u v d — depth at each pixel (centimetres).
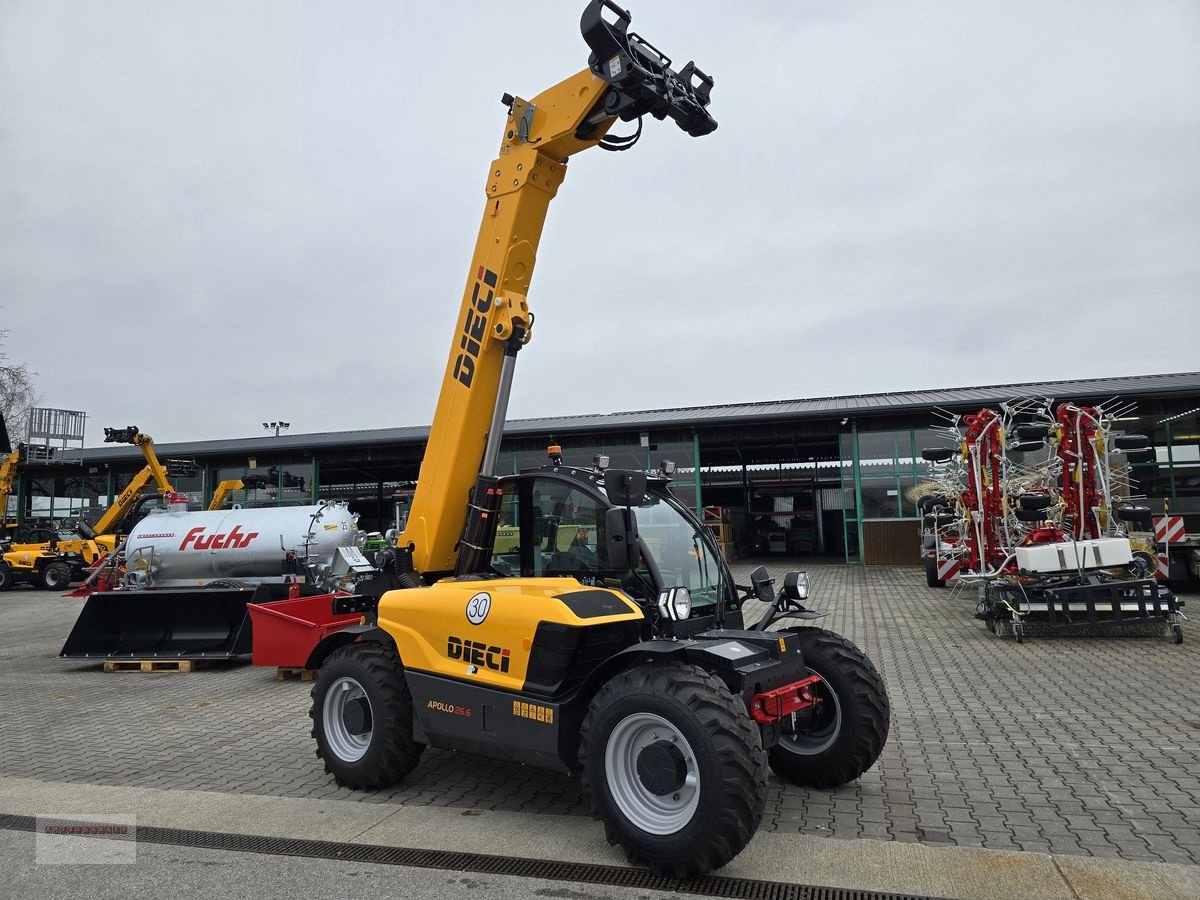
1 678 962
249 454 2877
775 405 2627
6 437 2483
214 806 480
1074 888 351
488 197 587
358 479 3453
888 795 474
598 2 501
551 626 420
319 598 941
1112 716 646
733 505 3375
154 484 2514
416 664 479
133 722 718
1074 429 1185
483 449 585
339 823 446
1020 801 461
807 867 376
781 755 494
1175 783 488
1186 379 2155
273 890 364
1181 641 971
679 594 430
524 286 584
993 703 696
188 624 1041
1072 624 1006
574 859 392
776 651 426
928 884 357
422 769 546
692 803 363
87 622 1032
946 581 1678
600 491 483
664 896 352
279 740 644
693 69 555
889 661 897
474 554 540
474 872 380
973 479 1226
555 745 412
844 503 2302
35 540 2588
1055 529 1118
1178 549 1461
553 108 558
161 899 358
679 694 368
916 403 2148
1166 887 351
